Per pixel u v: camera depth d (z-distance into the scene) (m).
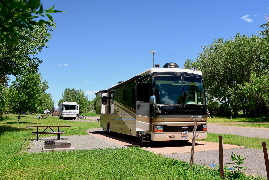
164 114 11.49
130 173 6.75
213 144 12.74
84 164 7.86
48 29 19.91
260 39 45.81
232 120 38.31
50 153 9.91
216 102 51.22
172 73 12.09
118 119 15.84
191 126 11.83
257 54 45.91
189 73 12.38
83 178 6.30
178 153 10.12
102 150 10.52
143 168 7.31
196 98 12.24
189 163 7.77
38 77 32.31
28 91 31.31
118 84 16.22
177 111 11.65
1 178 6.32
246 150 10.55
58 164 7.89
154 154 9.57
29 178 6.31
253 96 40.22
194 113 11.91
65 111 48.47
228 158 8.99
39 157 9.03
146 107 11.99
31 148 11.58
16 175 6.61
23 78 30.72
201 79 12.58
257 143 12.61
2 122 33.38
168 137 11.48
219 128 24.09
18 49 17.78
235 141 13.32
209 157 9.16
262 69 45.09
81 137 16.53
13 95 24.77
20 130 21.16
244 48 46.28
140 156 9.21
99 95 21.05
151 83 11.77
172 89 11.89
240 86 39.56
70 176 6.43
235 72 48.12
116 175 6.55
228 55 47.28
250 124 28.39
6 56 17.27
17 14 2.87
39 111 32.69
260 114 49.09
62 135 17.84
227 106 50.31
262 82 36.22
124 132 14.61
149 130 11.77
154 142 13.87
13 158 8.79
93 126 27.41
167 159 8.53
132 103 13.55
